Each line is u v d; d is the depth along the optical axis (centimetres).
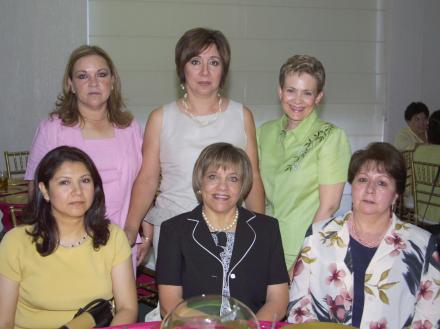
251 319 137
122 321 183
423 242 185
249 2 563
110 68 236
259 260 193
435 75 619
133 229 241
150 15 543
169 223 197
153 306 361
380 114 612
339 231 190
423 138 561
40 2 527
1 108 534
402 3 598
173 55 552
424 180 448
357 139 608
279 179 235
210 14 555
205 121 237
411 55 608
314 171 227
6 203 335
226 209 192
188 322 133
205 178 193
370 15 596
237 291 190
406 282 181
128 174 241
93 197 187
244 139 242
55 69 536
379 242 186
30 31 529
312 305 191
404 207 491
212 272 190
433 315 181
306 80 225
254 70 572
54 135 233
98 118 237
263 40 571
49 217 183
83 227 187
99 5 534
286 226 232
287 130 239
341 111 600
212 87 232
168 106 243
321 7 582
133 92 547
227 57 233
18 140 540
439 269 183
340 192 225
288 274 207
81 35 534
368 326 180
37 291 182
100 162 234
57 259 183
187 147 236
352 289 185
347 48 594
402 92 611
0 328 181
